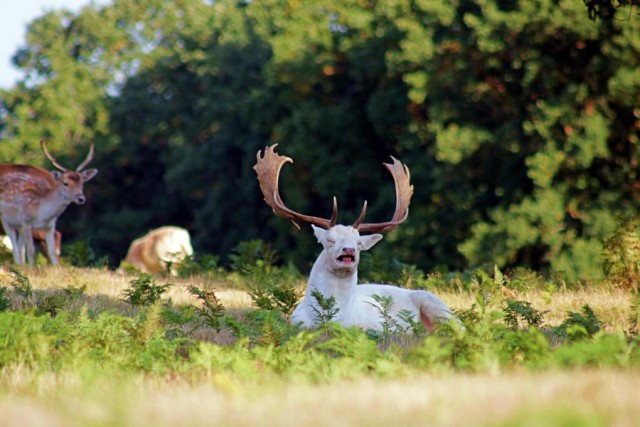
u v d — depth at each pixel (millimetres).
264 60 86875
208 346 16656
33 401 12961
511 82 57219
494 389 12438
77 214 102125
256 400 12133
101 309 24969
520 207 55000
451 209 62344
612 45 51875
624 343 16016
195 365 16359
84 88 108375
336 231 21828
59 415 11203
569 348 15773
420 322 22578
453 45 57469
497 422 10234
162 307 26297
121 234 99812
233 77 89750
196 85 99438
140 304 26656
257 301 25812
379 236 22047
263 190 23484
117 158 100438
